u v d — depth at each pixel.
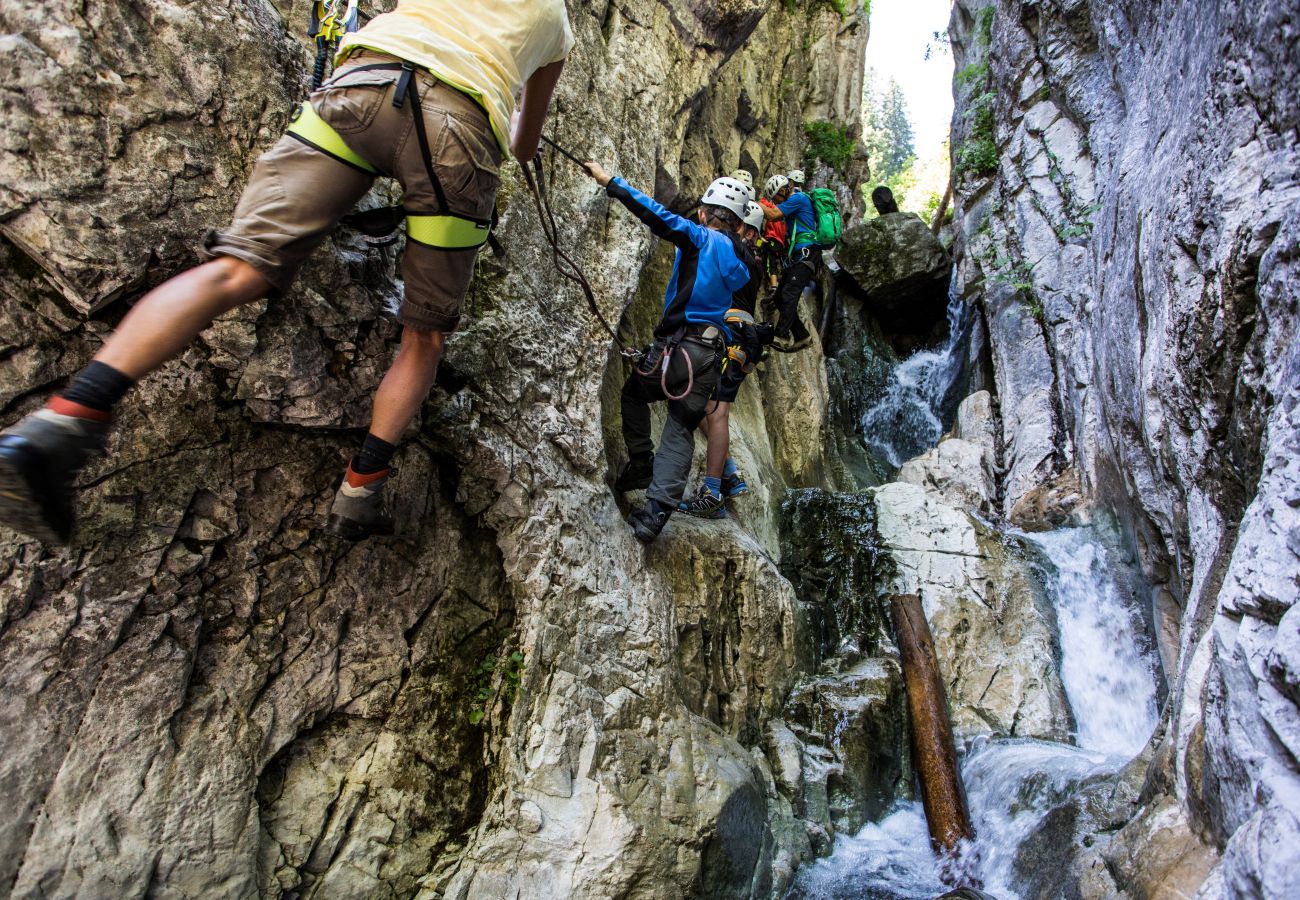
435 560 2.90
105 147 2.09
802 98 9.45
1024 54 8.00
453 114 2.06
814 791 3.86
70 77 2.04
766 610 4.20
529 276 3.33
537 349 3.26
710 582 3.98
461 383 2.94
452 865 2.68
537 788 2.82
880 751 4.20
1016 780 3.86
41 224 2.00
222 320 2.28
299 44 2.57
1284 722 1.88
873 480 8.27
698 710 3.69
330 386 2.51
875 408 9.21
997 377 7.42
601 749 2.97
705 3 5.08
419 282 2.24
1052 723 4.61
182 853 2.23
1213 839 2.31
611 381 4.22
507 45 2.21
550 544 3.08
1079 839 3.10
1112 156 6.21
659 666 3.30
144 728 2.22
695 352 3.59
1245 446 2.89
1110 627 4.96
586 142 3.85
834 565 5.12
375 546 2.75
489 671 2.96
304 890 2.47
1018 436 6.64
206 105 2.26
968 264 8.64
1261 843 1.75
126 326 1.79
